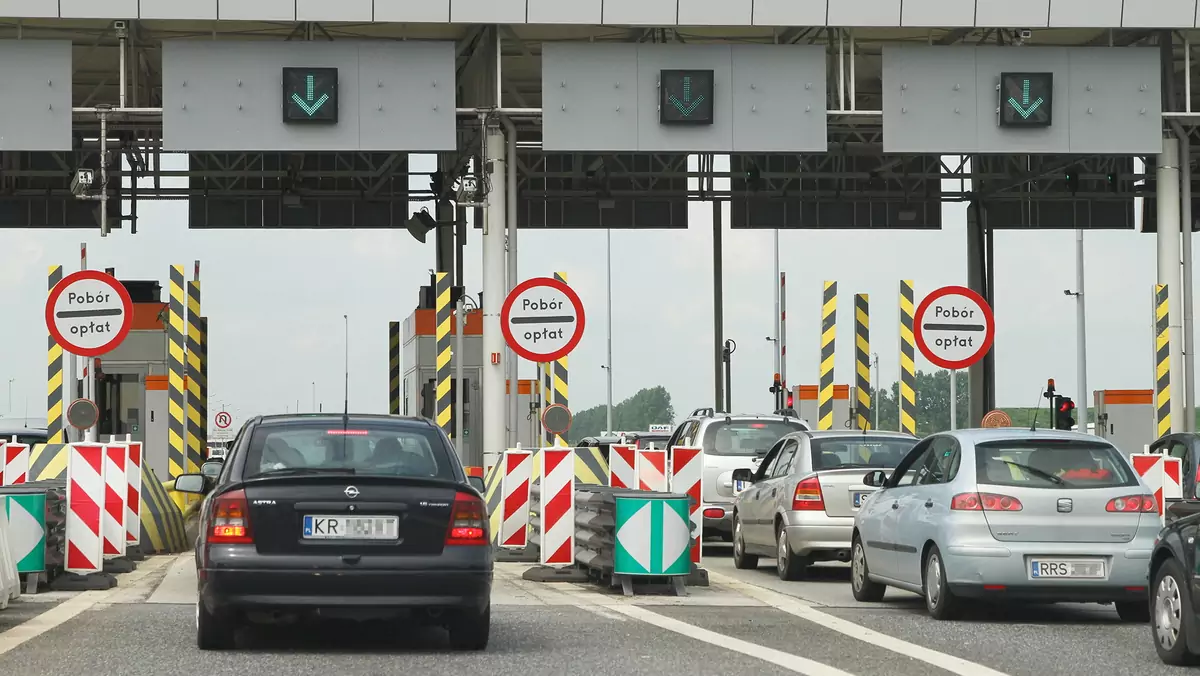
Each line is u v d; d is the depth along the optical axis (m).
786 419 25.16
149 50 31.97
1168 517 22.70
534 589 17.92
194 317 33.56
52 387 26.27
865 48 32.09
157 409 35.94
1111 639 13.27
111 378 36.16
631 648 12.36
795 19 27.34
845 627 14.05
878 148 37.31
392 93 27.11
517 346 20.64
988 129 28.09
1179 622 11.41
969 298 22.38
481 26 28.69
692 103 27.41
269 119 26.91
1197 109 35.03
